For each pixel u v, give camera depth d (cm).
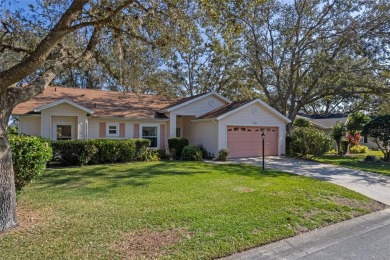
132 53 873
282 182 891
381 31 1872
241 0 641
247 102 1733
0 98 462
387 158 1630
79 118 1506
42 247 400
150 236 448
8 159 477
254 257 404
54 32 467
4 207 463
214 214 557
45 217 528
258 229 493
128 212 561
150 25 711
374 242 465
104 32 771
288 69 2314
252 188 796
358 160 1655
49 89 1792
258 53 2192
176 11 684
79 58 648
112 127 1641
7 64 823
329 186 848
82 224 491
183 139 1650
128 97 1973
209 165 1297
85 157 1268
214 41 821
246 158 1684
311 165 1388
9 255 375
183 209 584
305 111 4469
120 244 417
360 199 725
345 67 1961
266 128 1805
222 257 398
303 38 2119
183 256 388
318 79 2108
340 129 2105
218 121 1631
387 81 1975
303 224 534
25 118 1459
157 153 1582
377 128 1639
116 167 1198
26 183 615
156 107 1909
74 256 376
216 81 2806
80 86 2702
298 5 2111
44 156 632
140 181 881
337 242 465
